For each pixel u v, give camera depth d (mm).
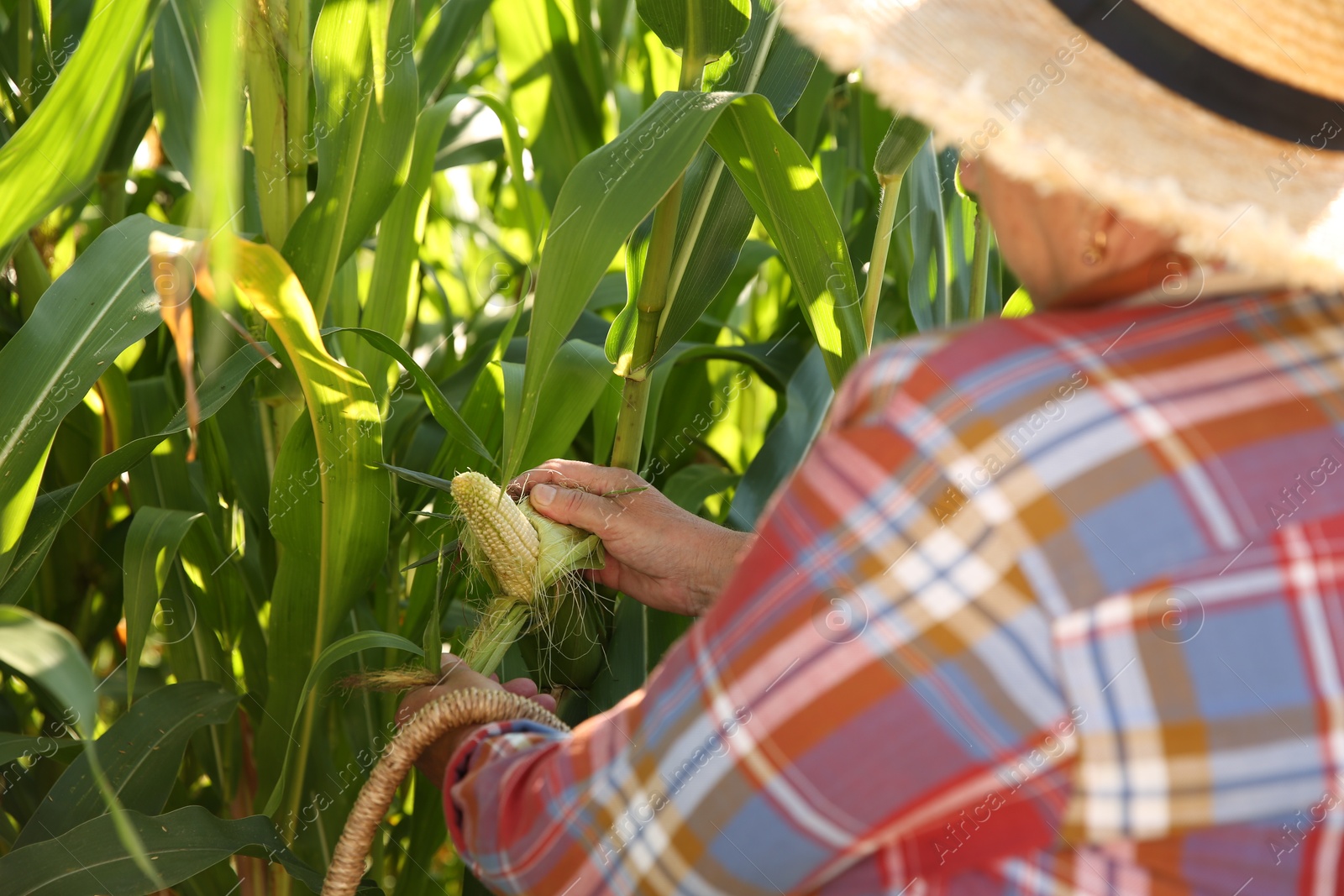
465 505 1038
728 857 546
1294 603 475
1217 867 496
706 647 550
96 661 1501
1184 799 485
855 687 493
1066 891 509
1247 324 525
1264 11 526
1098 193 514
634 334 1271
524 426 976
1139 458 481
